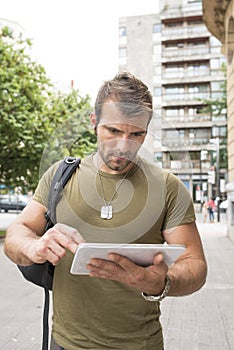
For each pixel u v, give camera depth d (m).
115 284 1.53
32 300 6.12
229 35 13.75
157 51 55.62
